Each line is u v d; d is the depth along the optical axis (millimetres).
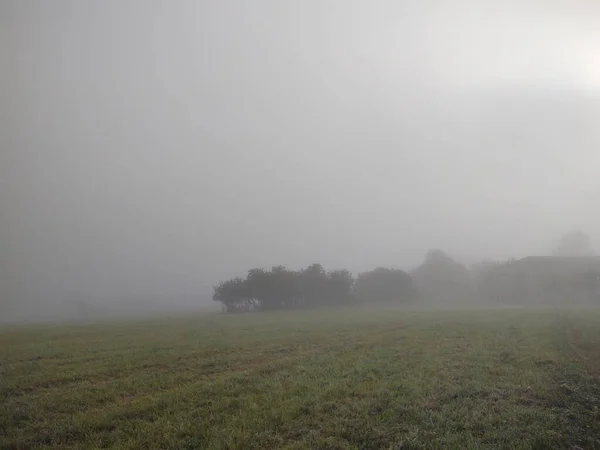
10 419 11773
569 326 31688
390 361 18438
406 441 9531
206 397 13352
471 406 12039
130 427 10867
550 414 11211
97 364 19312
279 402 12484
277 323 41469
